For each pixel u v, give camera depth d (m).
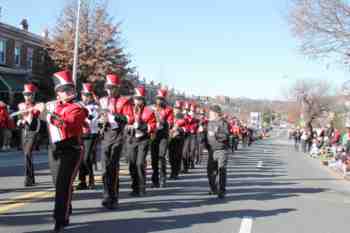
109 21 38.47
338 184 14.92
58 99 6.43
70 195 6.51
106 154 8.16
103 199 8.36
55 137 6.34
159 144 11.20
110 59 37.94
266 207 9.35
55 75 6.42
